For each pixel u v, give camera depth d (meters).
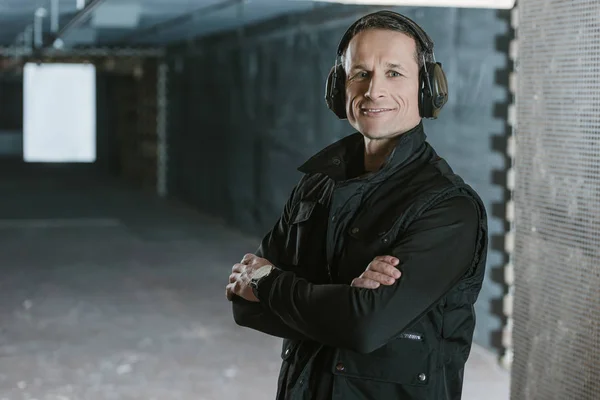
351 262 1.51
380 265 1.43
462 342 1.53
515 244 2.53
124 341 4.32
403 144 1.53
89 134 19.69
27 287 5.57
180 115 10.21
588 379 2.16
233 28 7.77
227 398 3.48
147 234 7.89
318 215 1.62
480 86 3.93
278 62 6.76
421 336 1.47
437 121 4.33
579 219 2.19
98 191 11.70
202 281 5.84
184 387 3.61
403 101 1.52
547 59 2.33
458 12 4.09
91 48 10.69
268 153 7.10
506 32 3.71
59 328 4.56
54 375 3.75
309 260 1.61
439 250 1.44
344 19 5.25
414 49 1.53
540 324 2.38
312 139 6.07
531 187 2.42
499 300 3.89
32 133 19.27
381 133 1.53
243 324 1.62
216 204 8.84
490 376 3.74
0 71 14.19
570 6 2.22
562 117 2.26
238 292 1.61
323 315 1.43
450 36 4.17
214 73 8.66
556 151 2.29
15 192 11.45
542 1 2.35
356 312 1.40
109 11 6.33
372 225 1.50
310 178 1.71
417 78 1.54
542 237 2.37
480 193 3.98
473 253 1.50
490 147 3.86
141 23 7.29
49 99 19.36
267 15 6.49
